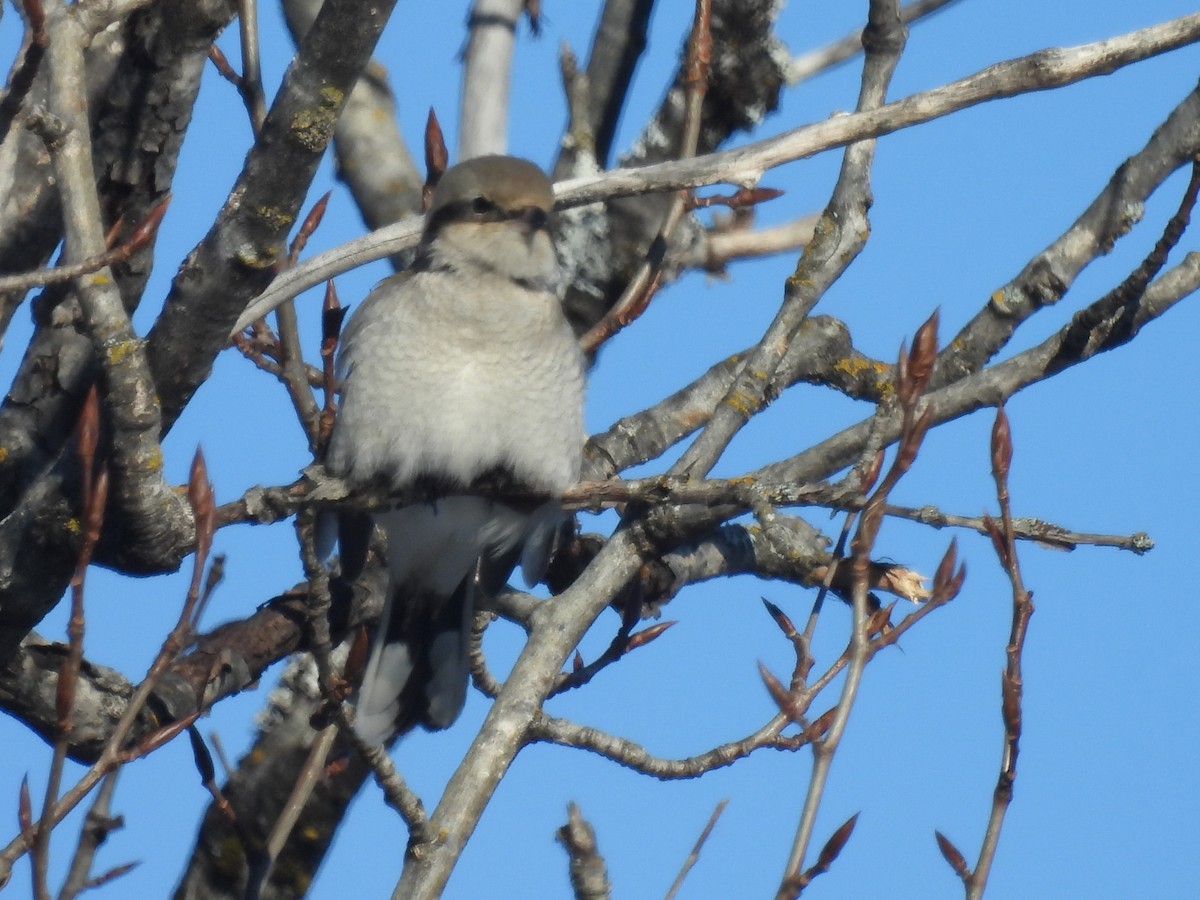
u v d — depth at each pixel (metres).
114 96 9.12
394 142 13.02
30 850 6.03
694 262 12.61
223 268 7.54
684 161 9.16
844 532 7.63
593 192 9.34
